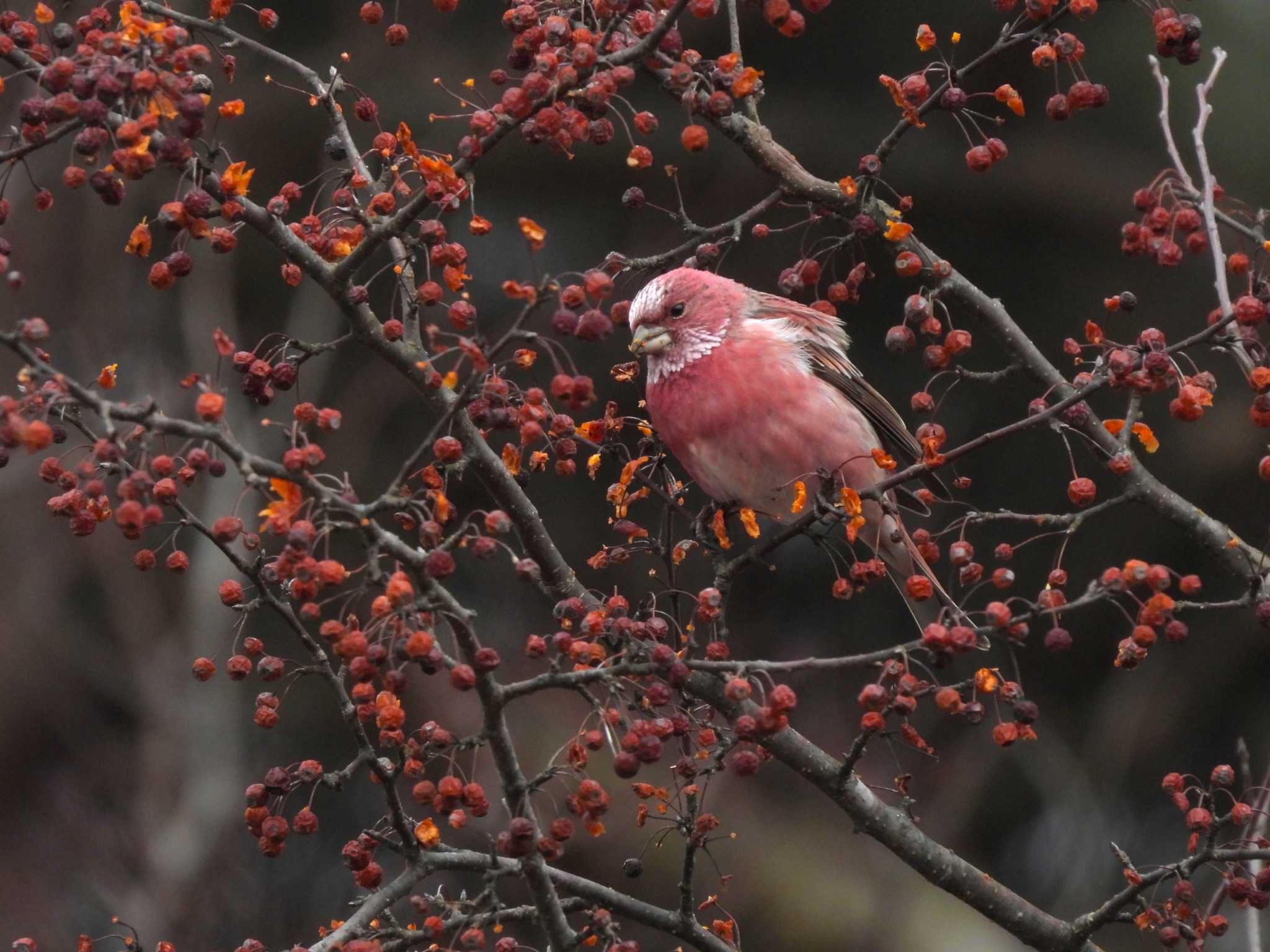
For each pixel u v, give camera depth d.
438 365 8.20
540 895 4.68
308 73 5.53
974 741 16.17
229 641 15.02
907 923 14.12
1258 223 5.93
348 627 4.28
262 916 14.11
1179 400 4.82
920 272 6.46
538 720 13.79
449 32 15.78
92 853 14.52
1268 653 15.77
